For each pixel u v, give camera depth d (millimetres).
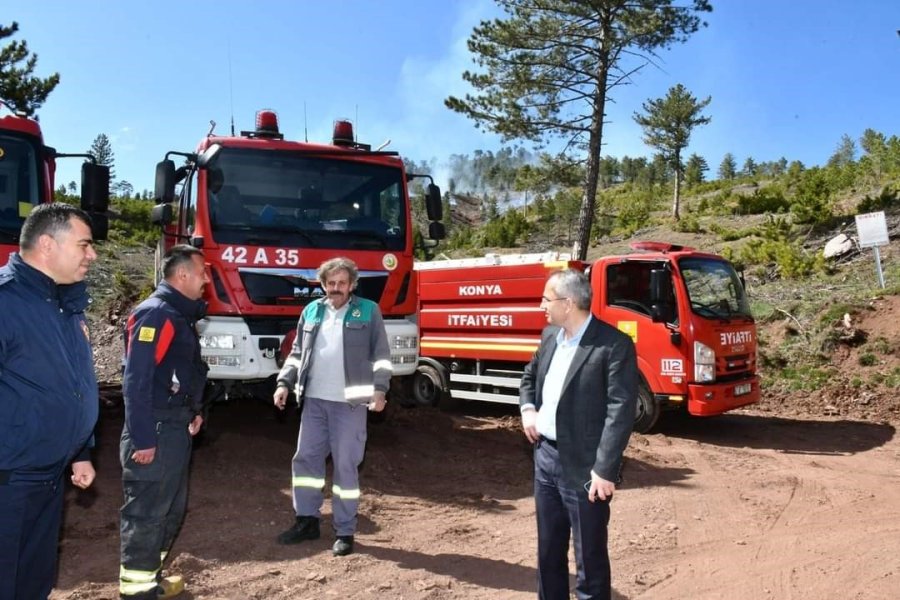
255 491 6797
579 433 3795
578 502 3754
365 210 8086
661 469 8281
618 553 5645
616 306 10352
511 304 11000
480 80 22859
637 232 37781
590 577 3752
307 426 5562
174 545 5426
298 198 7742
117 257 25984
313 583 4848
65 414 3299
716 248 26875
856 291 16016
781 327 14961
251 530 5836
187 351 4410
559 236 46375
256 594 4660
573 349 3900
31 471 3256
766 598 4820
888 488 7555
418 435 9258
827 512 6727
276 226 7496
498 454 8758
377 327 5520
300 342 5652
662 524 6359
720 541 5930
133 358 4172
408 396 12523
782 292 17438
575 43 22375
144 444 4164
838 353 13570
